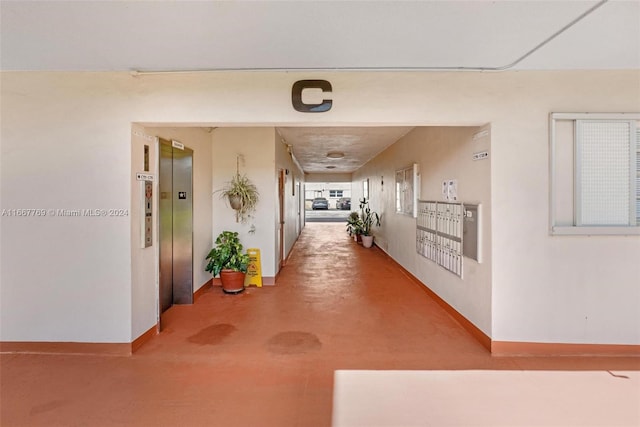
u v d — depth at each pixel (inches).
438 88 111.7
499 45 90.7
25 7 71.6
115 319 113.3
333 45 90.7
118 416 80.7
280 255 243.0
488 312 115.1
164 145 146.7
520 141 110.8
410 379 97.1
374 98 112.3
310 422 78.5
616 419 79.5
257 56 97.9
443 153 156.4
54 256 113.4
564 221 111.0
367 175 394.6
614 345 110.6
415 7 71.4
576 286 111.0
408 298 175.5
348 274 230.8
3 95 112.3
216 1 69.1
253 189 198.2
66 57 99.3
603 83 109.4
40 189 113.2
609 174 109.4
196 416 80.7
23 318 114.1
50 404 85.3
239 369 102.7
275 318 146.3
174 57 99.0
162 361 108.0
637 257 109.7
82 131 112.9
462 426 77.4
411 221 211.9
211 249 194.1
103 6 71.0
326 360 108.4
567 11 73.5
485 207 116.6
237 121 113.9
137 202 117.6
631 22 77.8
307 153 319.0
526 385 94.0
